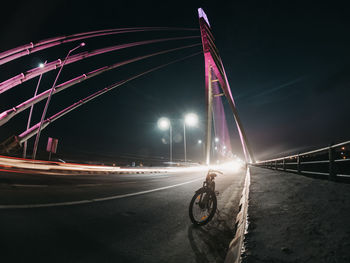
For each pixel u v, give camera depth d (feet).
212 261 7.84
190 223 12.80
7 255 7.02
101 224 11.54
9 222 10.20
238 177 56.95
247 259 5.15
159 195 23.49
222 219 14.03
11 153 91.61
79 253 7.77
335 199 10.34
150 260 7.70
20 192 18.75
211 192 13.30
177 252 8.55
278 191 14.38
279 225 7.43
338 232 6.31
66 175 44.55
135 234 10.39
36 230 9.59
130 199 20.10
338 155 18.65
